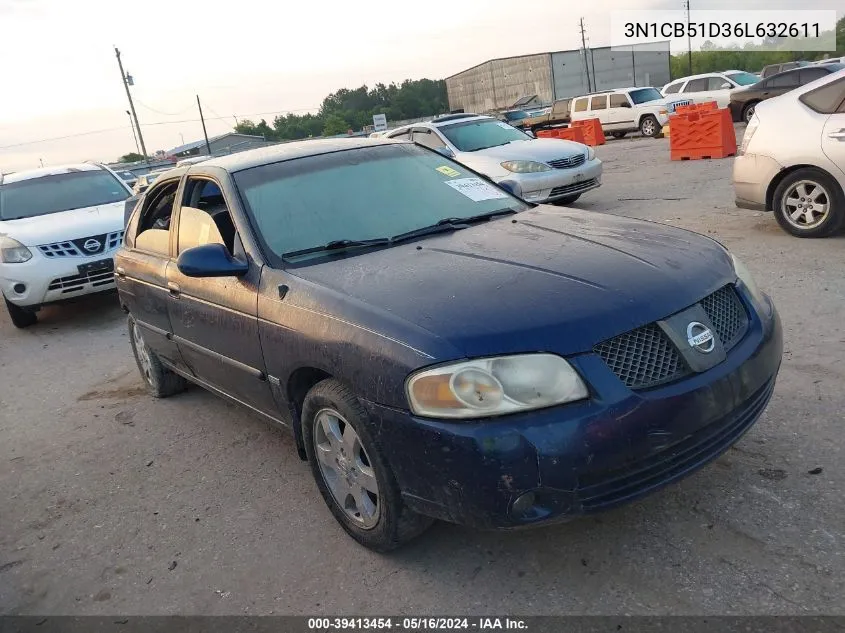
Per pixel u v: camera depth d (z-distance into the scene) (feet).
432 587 9.21
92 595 10.23
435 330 8.25
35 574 11.00
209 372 13.46
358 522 10.06
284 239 11.39
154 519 12.07
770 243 22.66
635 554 9.18
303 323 9.82
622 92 79.71
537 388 7.84
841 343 14.42
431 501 8.50
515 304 8.46
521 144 35.70
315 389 9.85
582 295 8.54
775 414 12.05
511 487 7.75
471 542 9.97
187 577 10.28
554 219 11.98
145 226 15.90
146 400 17.99
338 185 12.60
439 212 12.45
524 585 8.96
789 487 10.02
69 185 31.09
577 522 10.02
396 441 8.50
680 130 49.34
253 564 10.34
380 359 8.55
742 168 23.45
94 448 15.46
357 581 9.57
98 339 24.95
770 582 8.33
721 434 8.68
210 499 12.45
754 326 9.53
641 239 10.42
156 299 14.49
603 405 7.82
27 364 23.13
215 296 12.00
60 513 12.82
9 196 30.17
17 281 25.82
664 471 8.25
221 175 12.78
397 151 14.07
